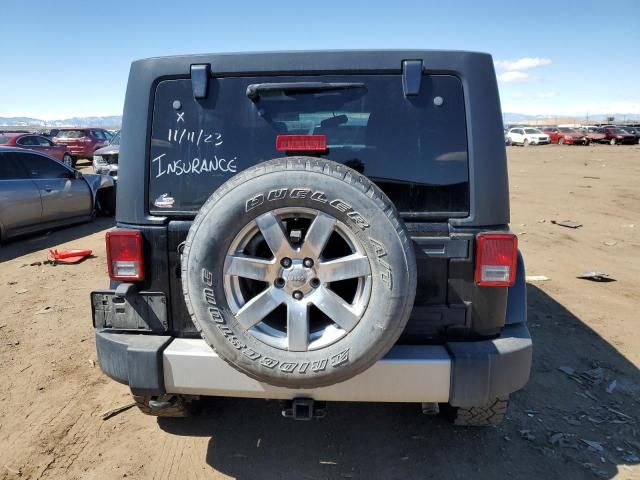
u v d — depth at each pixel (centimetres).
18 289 596
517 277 276
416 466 287
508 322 263
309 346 222
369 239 215
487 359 238
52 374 392
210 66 254
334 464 289
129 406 348
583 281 634
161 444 307
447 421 327
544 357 421
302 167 218
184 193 258
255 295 245
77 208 934
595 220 1030
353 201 214
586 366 407
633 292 590
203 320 224
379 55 250
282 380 223
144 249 256
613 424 327
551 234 901
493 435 314
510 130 4309
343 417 334
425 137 251
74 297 568
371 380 239
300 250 221
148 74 257
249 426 326
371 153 253
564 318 508
